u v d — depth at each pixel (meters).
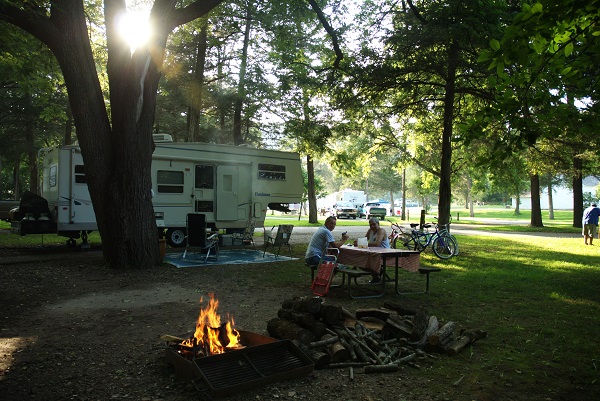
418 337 5.11
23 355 4.88
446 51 14.16
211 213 15.66
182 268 10.92
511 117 4.04
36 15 9.73
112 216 10.65
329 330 5.02
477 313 6.84
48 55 14.56
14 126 29.09
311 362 4.34
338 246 9.14
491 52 3.72
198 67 19.70
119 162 10.65
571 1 3.28
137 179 10.75
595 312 6.94
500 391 4.05
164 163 14.73
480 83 15.04
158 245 11.23
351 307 7.21
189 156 15.20
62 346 5.18
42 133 31.03
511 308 7.17
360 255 8.29
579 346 5.26
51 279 9.38
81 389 4.02
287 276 10.02
